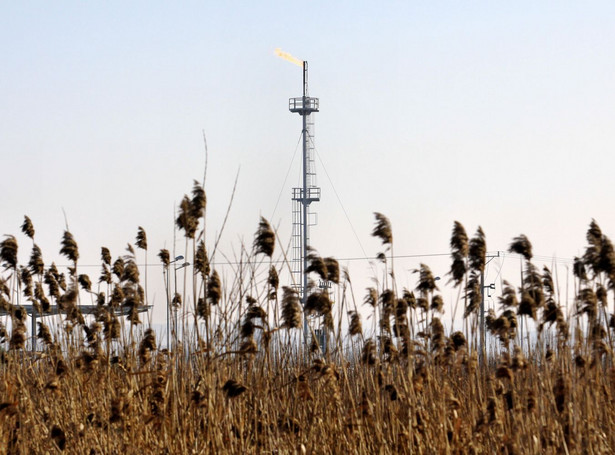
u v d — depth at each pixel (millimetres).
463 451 12609
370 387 14086
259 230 13133
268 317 13141
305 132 60500
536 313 12859
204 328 13070
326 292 13141
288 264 12953
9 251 15445
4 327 16250
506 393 12727
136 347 15688
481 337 14219
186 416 13180
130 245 15484
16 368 15102
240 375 13812
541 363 13000
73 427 13734
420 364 13734
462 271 13805
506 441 12180
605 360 13406
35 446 13766
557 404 12266
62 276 18297
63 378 14961
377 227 13898
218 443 12570
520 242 13273
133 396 13852
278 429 13141
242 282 13148
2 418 13680
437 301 14539
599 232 12844
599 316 12891
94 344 15406
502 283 13477
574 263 13055
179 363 13680
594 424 12328
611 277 12711
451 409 13305
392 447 12852
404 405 13344
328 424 13273
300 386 13352
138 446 13281
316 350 14539
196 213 13234
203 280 13195
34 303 17125
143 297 15688
